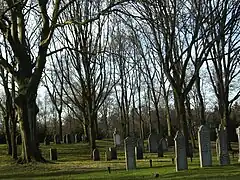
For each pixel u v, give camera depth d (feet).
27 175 68.64
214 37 95.25
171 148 133.28
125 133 171.01
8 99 107.34
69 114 218.59
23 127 84.28
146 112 246.68
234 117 179.73
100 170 70.74
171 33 88.48
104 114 235.61
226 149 66.08
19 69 84.64
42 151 125.90
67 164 84.17
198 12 87.40
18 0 84.12
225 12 88.17
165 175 56.90
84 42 104.17
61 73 136.26
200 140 64.44
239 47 100.78
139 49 141.69
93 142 107.96
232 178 50.24
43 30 83.61
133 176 58.18
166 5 87.86
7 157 109.50
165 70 91.81
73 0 83.92
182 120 89.81
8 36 82.74
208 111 229.66
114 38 136.36
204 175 54.44
